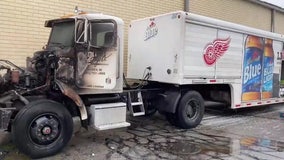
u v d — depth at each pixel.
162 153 6.12
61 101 6.54
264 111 11.56
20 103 6.00
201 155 6.03
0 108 5.56
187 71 8.07
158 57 8.39
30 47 9.00
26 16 8.89
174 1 12.93
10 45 8.65
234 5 16.14
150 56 8.62
